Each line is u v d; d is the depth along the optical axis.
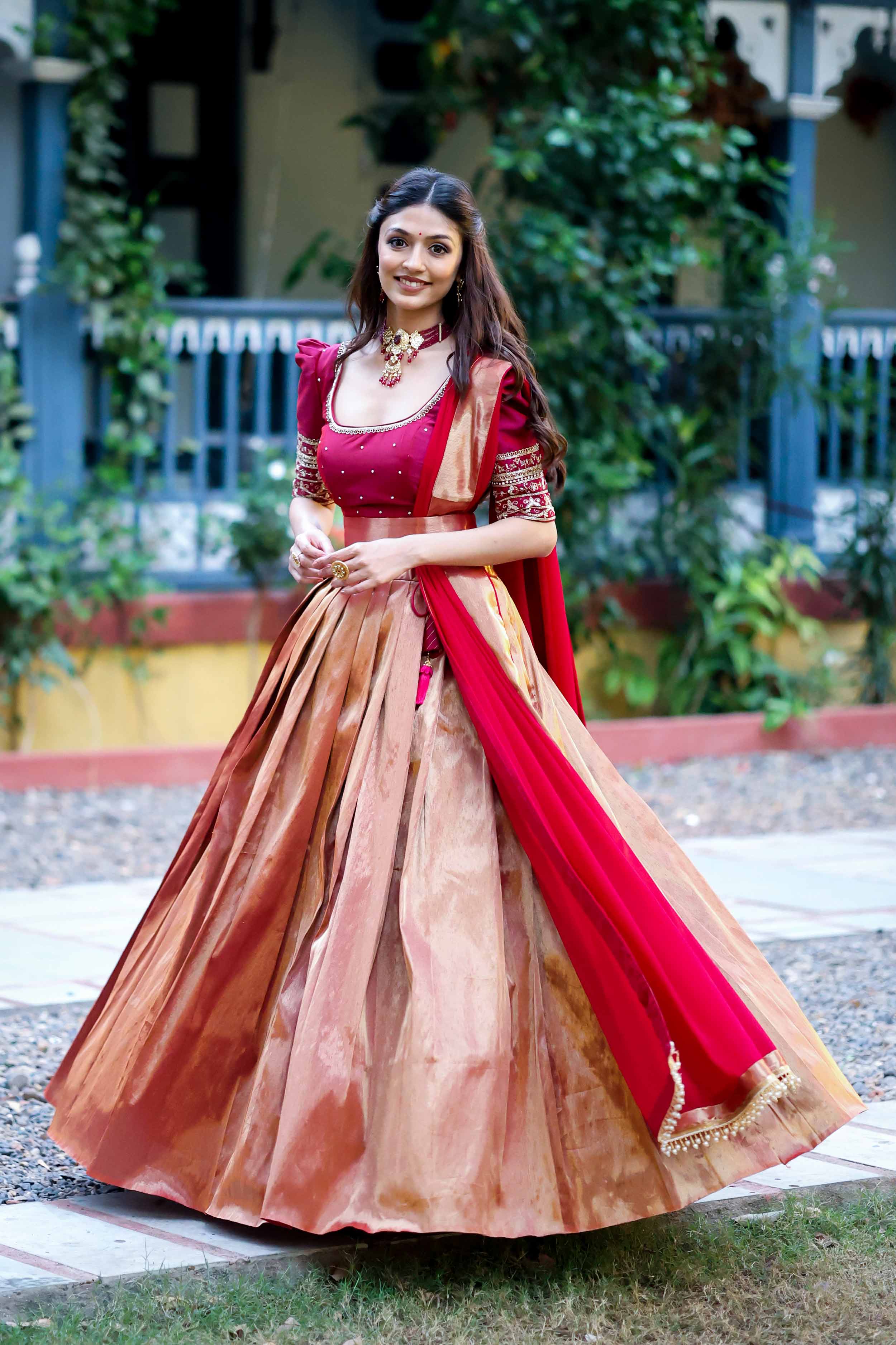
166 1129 3.63
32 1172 4.09
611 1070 3.48
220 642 10.16
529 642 3.99
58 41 9.83
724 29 12.20
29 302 9.86
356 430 3.95
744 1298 3.41
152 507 10.20
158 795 9.34
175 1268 3.43
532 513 3.93
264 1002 3.64
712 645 10.99
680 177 10.67
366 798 3.65
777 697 11.27
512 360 3.95
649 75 11.05
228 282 12.62
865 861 7.99
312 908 3.64
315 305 10.50
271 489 10.07
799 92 11.34
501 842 3.64
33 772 9.30
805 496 11.55
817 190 14.14
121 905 7.06
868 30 14.04
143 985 3.85
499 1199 3.34
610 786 3.97
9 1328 3.20
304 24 12.52
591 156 10.32
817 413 11.50
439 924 3.50
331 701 3.79
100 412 10.24
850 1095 3.78
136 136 12.27
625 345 10.71
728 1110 3.41
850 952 6.28
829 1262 3.57
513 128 10.52
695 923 3.88
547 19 10.64
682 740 10.58
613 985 3.44
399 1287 3.42
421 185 3.92
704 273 13.14
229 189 12.51
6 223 11.62
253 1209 3.49
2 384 9.77
